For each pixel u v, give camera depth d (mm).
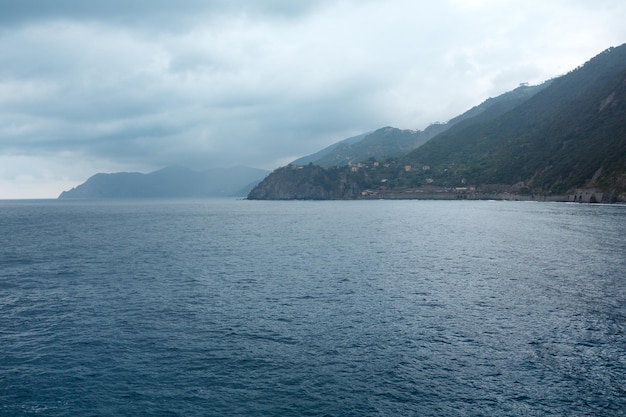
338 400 20203
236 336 28109
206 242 78500
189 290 40375
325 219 137375
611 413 18891
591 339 26703
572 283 41125
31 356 25297
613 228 89375
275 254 62531
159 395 20906
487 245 69000
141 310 34031
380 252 63062
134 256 61469
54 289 41094
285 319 31422
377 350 25594
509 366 23250
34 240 82625
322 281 43719
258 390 21203
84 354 25516
